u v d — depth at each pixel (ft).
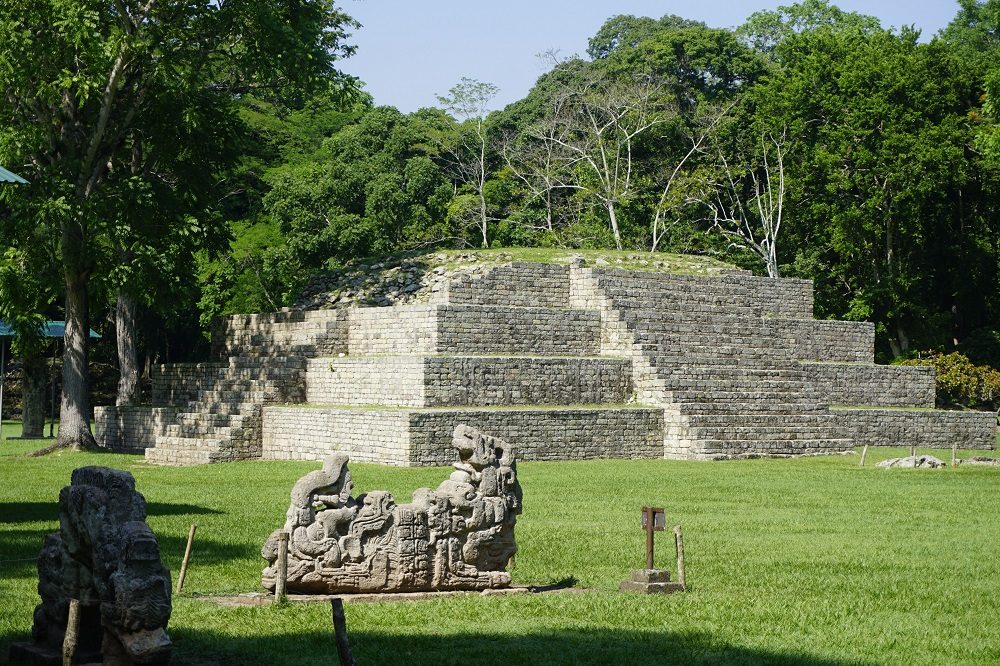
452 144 299.58
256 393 163.63
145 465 144.15
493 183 297.94
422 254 199.72
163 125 153.58
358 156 273.33
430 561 60.23
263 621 52.60
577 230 269.64
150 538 41.91
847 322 203.00
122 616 41.01
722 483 122.52
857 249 245.45
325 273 201.67
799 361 193.47
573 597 59.88
